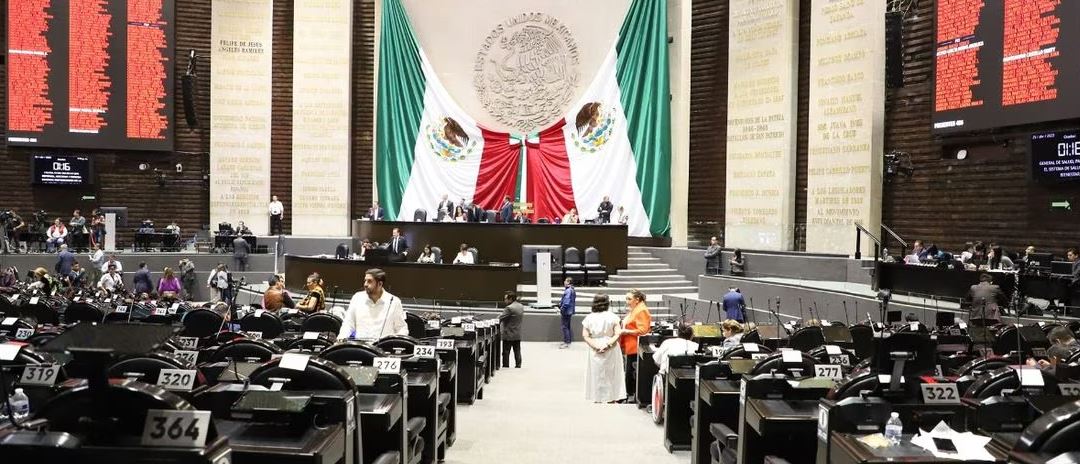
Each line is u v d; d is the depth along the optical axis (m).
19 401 4.55
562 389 12.47
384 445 5.52
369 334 8.11
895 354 4.33
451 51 27.17
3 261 22.03
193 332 9.20
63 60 24.58
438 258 21.45
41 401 4.79
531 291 21.12
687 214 25.17
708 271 22.58
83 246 23.69
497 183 26.19
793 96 22.62
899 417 4.30
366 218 25.45
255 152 26.23
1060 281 13.40
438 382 7.20
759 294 19.08
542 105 26.86
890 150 20.86
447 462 7.54
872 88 20.61
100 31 24.77
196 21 26.11
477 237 22.64
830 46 21.48
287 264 21.77
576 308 19.77
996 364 6.49
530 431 9.06
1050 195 17.42
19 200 24.94
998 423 4.44
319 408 4.29
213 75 26.00
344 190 26.19
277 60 26.70
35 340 7.06
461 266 19.30
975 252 17.39
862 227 20.34
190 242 25.55
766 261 21.55
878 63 20.64
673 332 11.04
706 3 24.91
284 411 3.95
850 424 4.29
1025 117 17.41
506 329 14.99
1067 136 16.64
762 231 23.02
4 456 3.06
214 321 9.21
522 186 26.16
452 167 26.25
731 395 6.40
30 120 24.48
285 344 7.51
